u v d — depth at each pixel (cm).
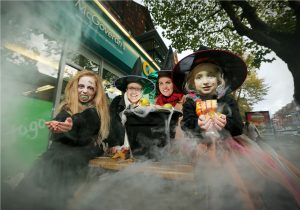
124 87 143
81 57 239
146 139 91
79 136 102
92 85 116
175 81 113
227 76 104
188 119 92
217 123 75
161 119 92
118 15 293
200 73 99
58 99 184
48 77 170
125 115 97
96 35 238
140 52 377
